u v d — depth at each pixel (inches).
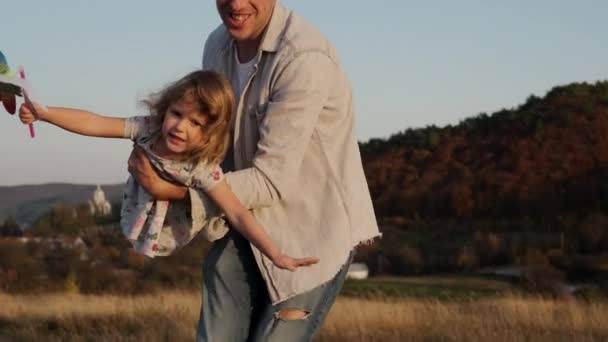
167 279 997.8
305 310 125.4
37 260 1169.4
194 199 119.1
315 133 125.9
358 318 449.4
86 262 1189.7
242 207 118.7
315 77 121.9
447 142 2994.6
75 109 122.5
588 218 1947.6
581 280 1441.9
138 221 122.3
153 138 119.1
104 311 512.4
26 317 505.0
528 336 406.9
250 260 128.9
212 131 116.0
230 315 128.8
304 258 117.9
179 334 432.5
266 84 123.2
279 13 126.2
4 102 121.2
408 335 416.8
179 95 115.1
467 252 1907.0
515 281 1501.0
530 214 2399.1
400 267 1904.5
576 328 422.3
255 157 120.9
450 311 474.6
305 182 125.3
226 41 132.6
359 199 128.8
